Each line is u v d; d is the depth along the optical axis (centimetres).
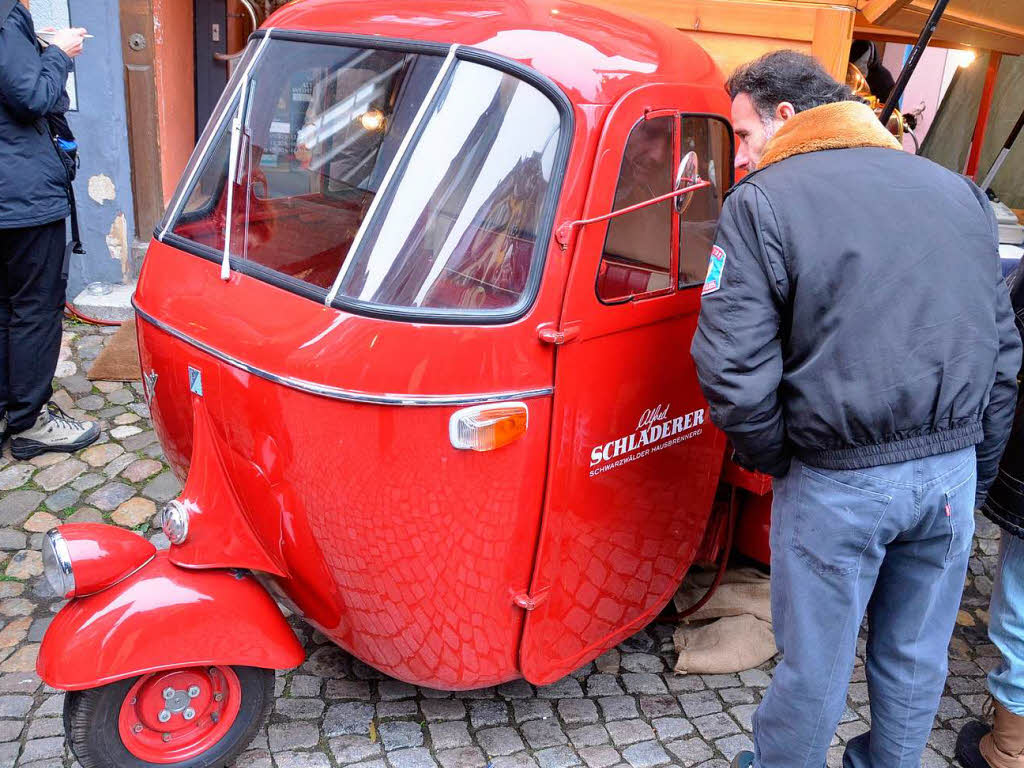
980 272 198
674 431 252
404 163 205
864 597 208
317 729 260
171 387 237
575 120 204
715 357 197
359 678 281
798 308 194
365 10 236
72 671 205
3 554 323
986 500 244
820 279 191
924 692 221
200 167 254
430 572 215
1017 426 235
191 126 560
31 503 351
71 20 473
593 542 240
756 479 282
